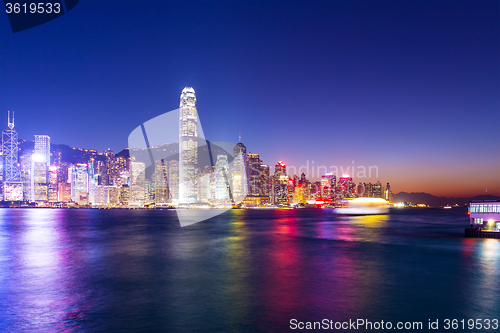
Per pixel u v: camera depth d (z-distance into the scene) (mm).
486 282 38125
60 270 45312
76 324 24922
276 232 113562
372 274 42719
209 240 86750
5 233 107938
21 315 26828
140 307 28844
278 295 32531
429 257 57031
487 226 88062
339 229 127500
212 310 27969
